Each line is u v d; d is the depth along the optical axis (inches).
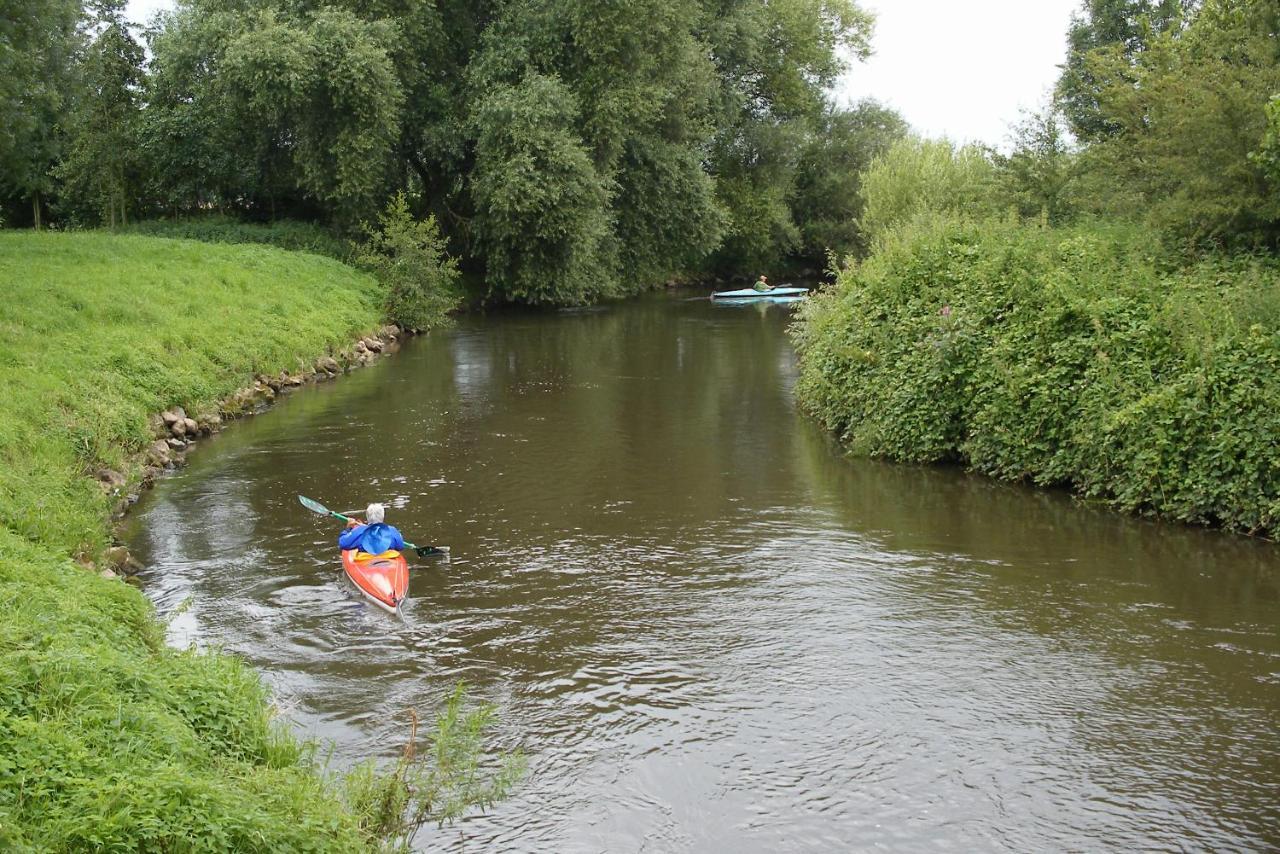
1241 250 645.3
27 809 198.1
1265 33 729.6
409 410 823.1
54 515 438.0
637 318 1535.4
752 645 380.5
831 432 739.4
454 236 1654.8
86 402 608.4
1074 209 893.8
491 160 1440.7
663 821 274.4
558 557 475.2
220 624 396.8
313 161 1424.7
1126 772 296.4
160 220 1556.3
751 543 495.8
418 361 1103.6
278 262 1218.6
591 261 1588.3
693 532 512.1
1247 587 432.1
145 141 1551.4
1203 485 497.4
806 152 2385.6
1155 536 497.0
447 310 1467.8
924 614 408.5
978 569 458.3
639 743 312.7
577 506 556.1
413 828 263.1
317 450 682.8
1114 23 1389.0
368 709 331.0
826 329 770.8
